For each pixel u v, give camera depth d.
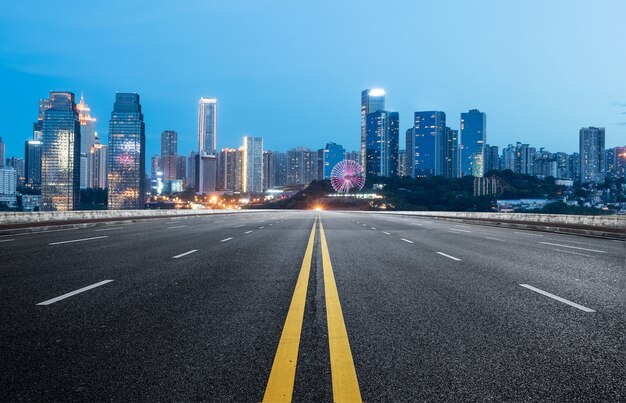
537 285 7.53
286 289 7.14
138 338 4.53
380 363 3.87
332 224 31.62
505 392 3.33
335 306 5.96
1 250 12.46
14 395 3.25
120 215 34.56
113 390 3.34
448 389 3.37
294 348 4.23
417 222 36.25
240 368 3.75
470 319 5.30
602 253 12.67
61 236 17.98
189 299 6.36
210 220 39.56
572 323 5.14
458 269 9.41
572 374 3.66
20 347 4.25
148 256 11.41
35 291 6.84
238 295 6.66
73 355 4.04
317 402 3.14
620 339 4.55
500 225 31.69
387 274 8.70
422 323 5.12
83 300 6.25
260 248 13.80
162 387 3.39
